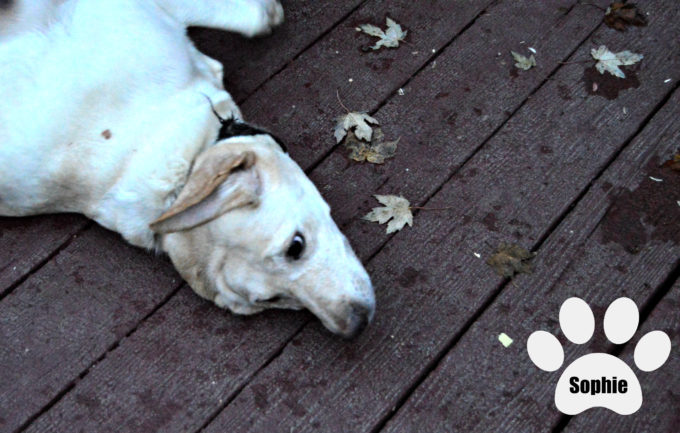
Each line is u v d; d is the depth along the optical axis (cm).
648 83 224
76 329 205
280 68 225
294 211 194
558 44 228
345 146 219
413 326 206
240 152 192
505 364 204
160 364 203
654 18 230
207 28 219
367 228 212
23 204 205
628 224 213
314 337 205
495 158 218
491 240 212
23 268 208
